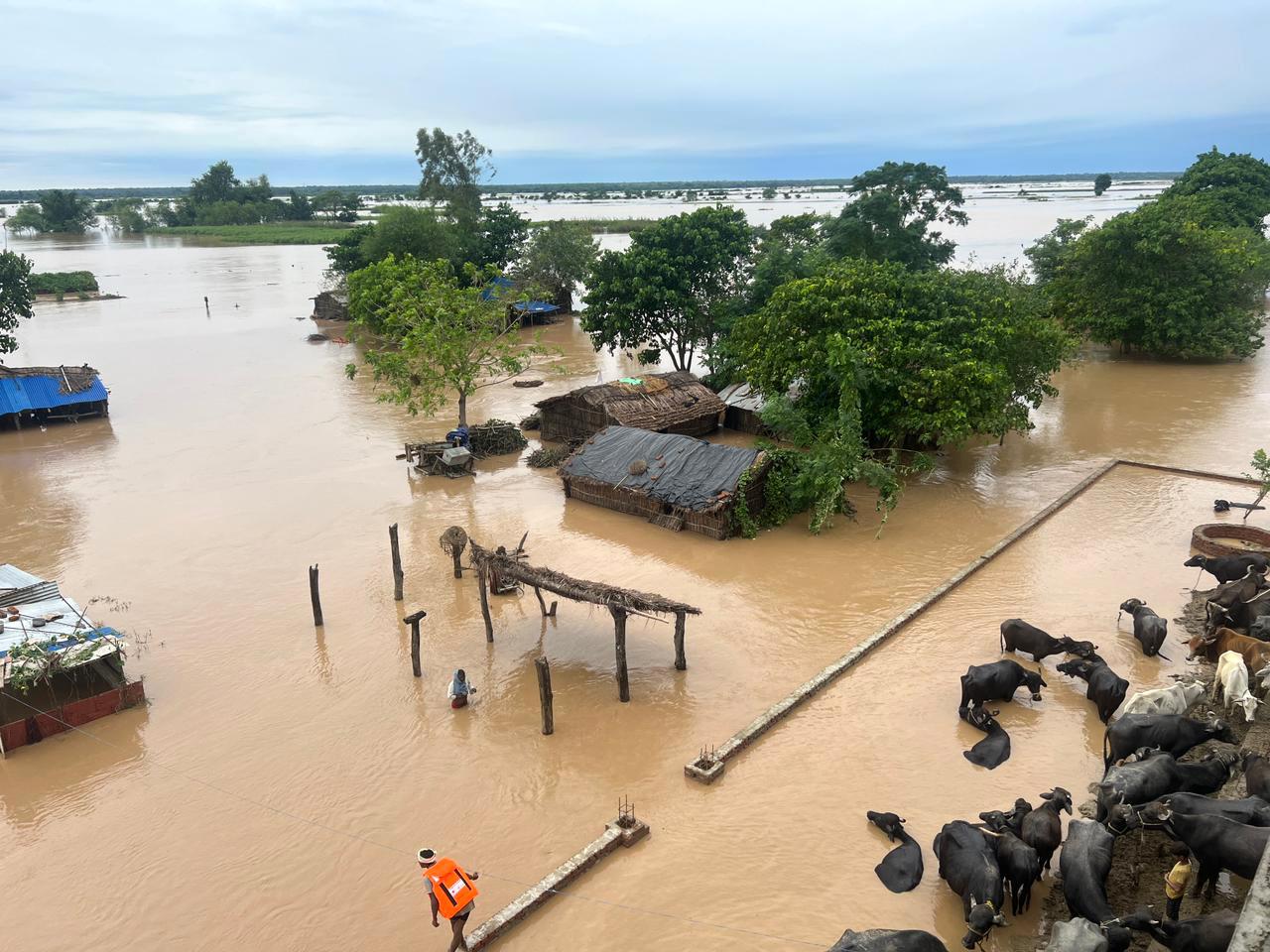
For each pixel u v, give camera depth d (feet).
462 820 53.72
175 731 63.46
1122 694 60.75
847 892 46.83
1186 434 127.34
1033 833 46.34
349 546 95.20
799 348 108.58
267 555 92.94
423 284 135.74
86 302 286.46
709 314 160.15
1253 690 62.44
